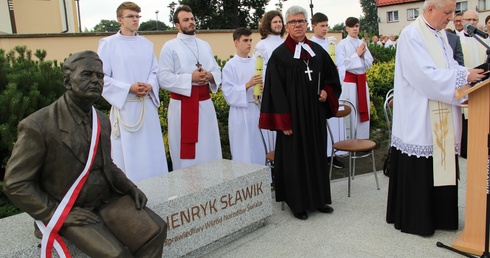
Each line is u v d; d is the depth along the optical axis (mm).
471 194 3498
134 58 4605
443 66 3699
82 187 2676
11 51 5988
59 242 2625
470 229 3543
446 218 3912
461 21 7172
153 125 4754
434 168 3770
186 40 5133
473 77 3416
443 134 3723
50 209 2574
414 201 3857
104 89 4438
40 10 15242
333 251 3682
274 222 4359
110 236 2615
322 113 4438
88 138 2672
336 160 6418
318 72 4367
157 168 4801
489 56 3393
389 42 18438
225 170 4133
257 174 4090
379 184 5367
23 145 2502
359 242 3824
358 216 4395
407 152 3838
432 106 3727
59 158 2584
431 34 3732
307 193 4348
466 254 3488
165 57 5043
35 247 2738
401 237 3881
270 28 5711
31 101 5051
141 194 2934
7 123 4770
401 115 3895
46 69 5512
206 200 3660
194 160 5148
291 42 4344
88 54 2584
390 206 4117
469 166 3475
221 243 3893
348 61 6789
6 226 3049
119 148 4648
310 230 4125
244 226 4023
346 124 7117
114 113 4621
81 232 2576
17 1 14570
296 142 4277
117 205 2830
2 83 5320
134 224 2758
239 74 5539
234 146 5551
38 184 2617
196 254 3689
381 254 3592
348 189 4977
